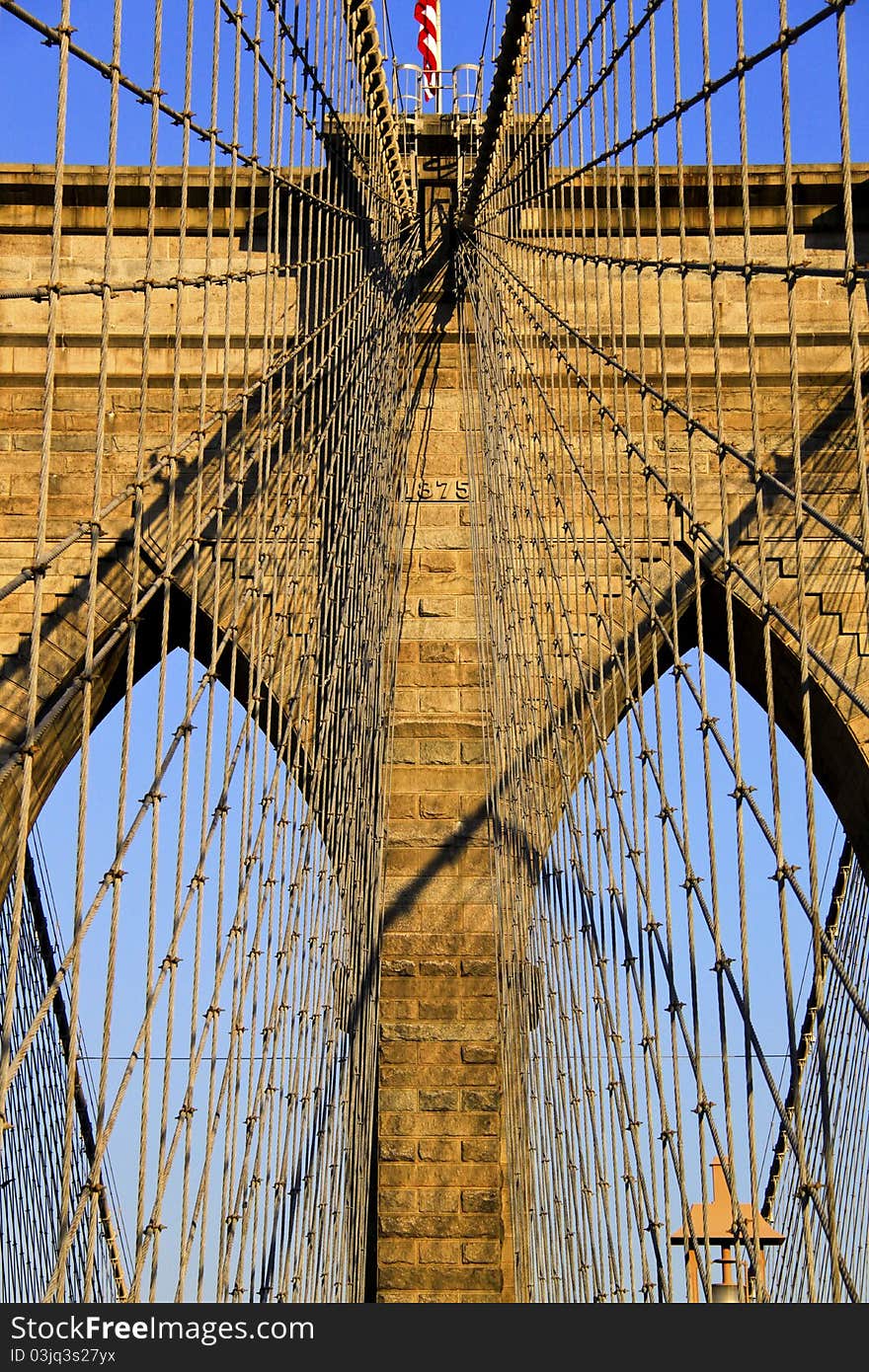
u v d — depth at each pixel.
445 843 20.30
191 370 21.73
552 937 16.56
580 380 16.66
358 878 18.14
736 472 21.33
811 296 22.09
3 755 20.30
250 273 14.09
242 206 22.33
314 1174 15.30
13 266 22.27
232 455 21.03
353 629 18.77
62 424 21.64
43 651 20.69
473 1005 19.77
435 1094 19.44
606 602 15.14
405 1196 19.08
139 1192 9.55
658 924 12.23
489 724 20.62
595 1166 13.59
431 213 23.61
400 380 22.27
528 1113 17.50
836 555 21.19
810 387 21.77
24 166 22.17
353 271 19.98
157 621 21.38
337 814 17.12
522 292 21.64
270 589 20.44
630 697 13.85
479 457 21.80
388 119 21.70
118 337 21.94
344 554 19.03
